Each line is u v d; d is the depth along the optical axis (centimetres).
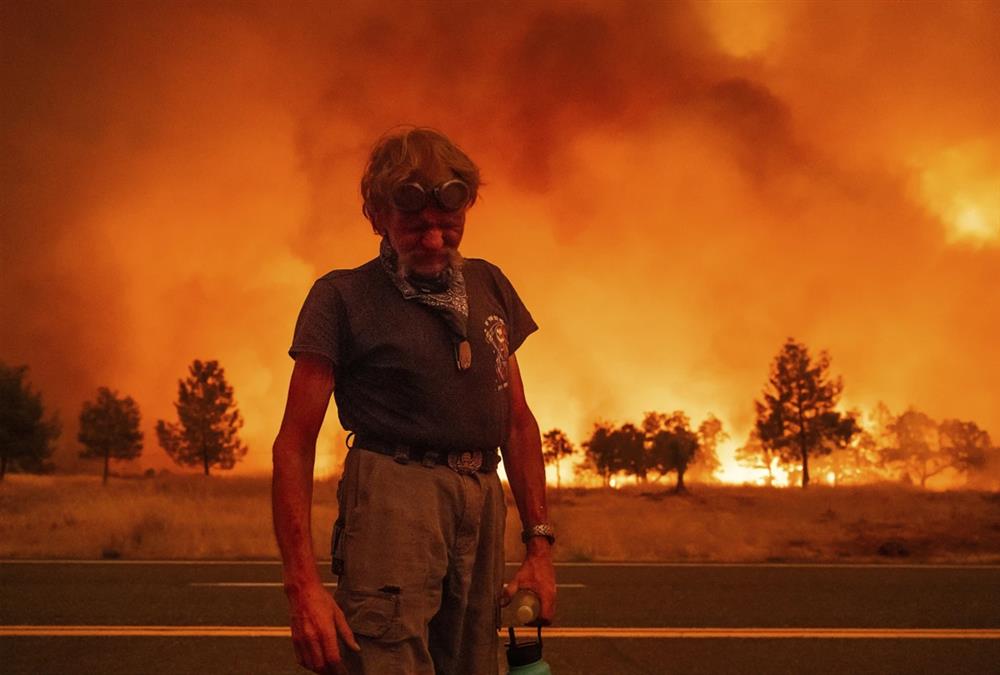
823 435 4897
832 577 992
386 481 206
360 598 202
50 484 3369
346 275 216
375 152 214
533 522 235
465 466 213
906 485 3922
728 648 613
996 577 1005
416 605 202
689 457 3519
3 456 4088
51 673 533
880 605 796
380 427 209
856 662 577
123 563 1095
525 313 237
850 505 2434
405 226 208
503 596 222
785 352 4978
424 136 212
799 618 728
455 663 215
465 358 212
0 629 658
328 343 209
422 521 205
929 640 645
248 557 1191
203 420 5856
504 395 221
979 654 602
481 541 217
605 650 604
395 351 208
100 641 618
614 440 5553
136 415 5319
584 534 1454
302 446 205
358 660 200
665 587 898
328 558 1195
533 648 216
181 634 642
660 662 572
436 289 214
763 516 2009
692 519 1920
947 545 1471
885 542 1476
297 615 194
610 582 934
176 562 1112
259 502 2414
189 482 3916
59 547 1268
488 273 232
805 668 561
